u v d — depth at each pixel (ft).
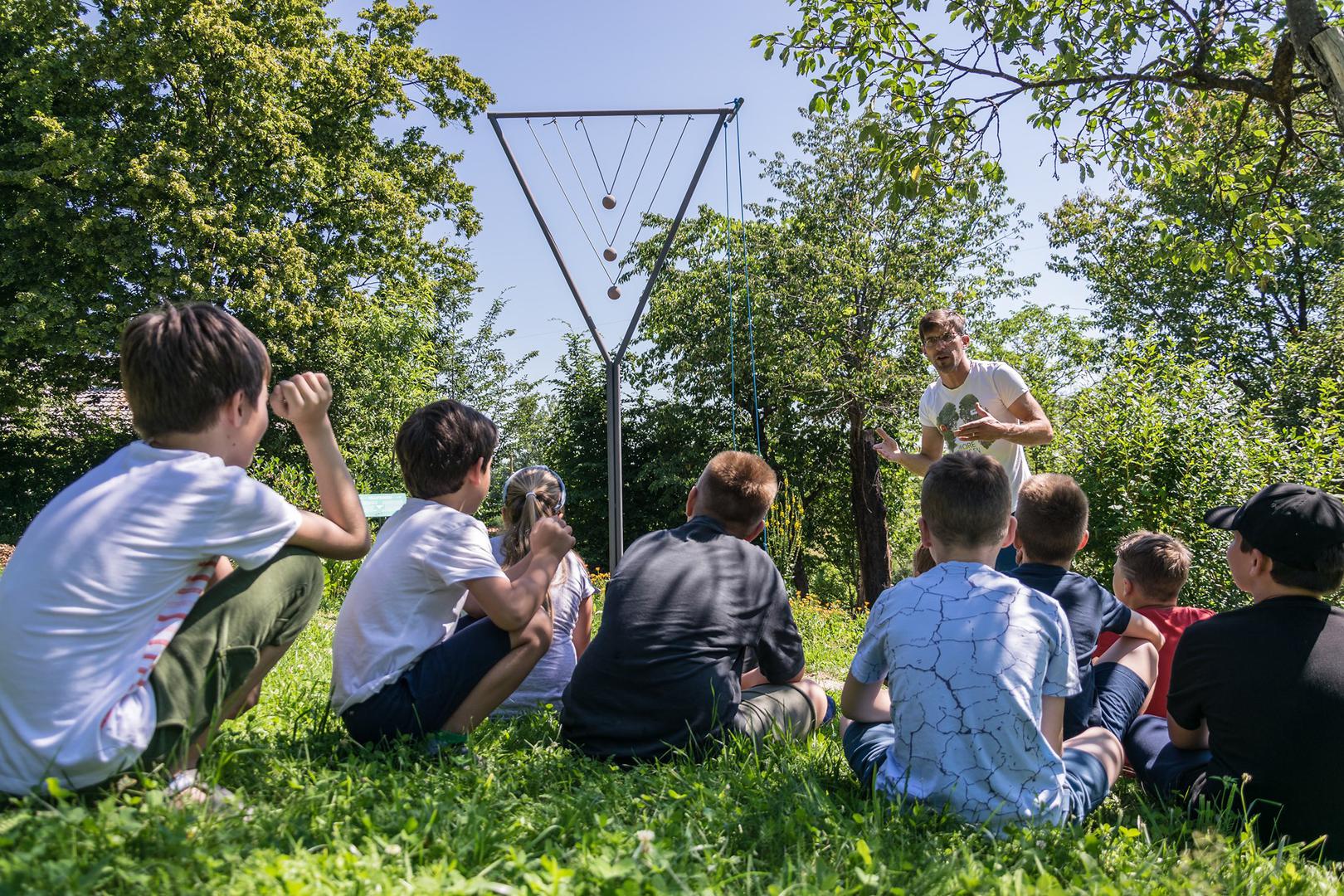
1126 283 87.51
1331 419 38.78
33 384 69.77
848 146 76.07
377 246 72.54
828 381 73.87
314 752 8.77
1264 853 7.23
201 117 62.18
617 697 9.31
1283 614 8.11
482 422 9.68
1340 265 77.82
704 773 8.28
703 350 78.07
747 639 9.73
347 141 70.13
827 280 74.28
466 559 8.95
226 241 60.13
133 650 6.31
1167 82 20.52
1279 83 18.80
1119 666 9.98
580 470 92.73
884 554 76.59
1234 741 8.04
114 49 57.77
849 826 7.03
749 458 10.54
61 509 6.32
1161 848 7.09
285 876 5.17
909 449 77.66
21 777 5.98
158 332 6.66
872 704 8.73
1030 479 10.12
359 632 8.95
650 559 9.82
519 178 22.50
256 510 6.74
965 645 7.61
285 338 72.74
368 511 34.12
